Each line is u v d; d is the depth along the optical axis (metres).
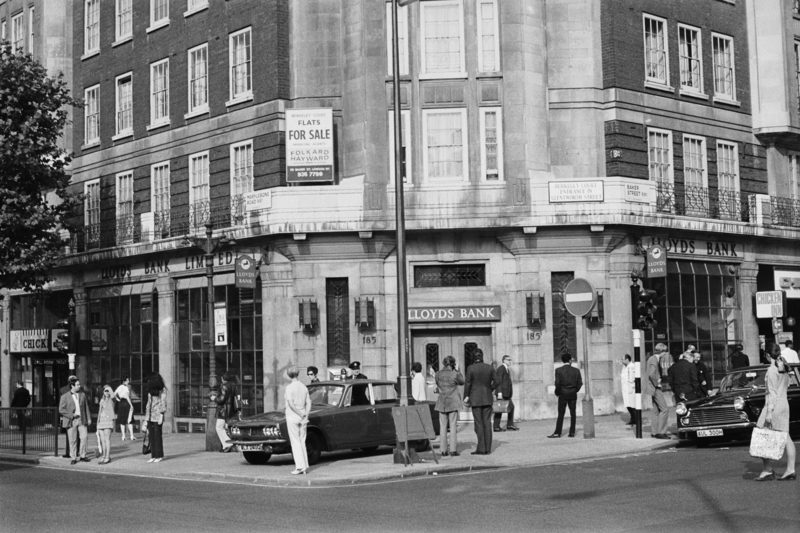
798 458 18.91
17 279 33.91
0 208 33.56
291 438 19.25
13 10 44.28
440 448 22.16
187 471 20.77
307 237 30.48
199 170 35.19
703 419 22.27
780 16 36.34
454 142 30.83
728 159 35.53
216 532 12.53
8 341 43.34
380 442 21.94
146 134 37.31
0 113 33.62
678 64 34.06
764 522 11.97
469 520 12.88
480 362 21.81
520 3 30.91
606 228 30.36
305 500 15.66
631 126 32.25
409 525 12.62
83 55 40.47
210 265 26.42
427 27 31.12
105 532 12.76
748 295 34.91
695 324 33.12
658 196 32.38
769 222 35.38
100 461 24.02
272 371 31.11
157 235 35.69
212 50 34.75
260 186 32.59
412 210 30.25
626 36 32.44
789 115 36.34
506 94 30.69
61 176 35.09
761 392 22.12
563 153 31.77
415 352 30.81
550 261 30.59
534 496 15.02
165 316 35.31
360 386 22.12
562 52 31.98
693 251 33.19
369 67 30.92
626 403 27.19
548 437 24.67
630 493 14.88
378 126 30.70
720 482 15.71
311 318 30.45
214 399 26.08
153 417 23.33
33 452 27.56
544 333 30.39
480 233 30.64
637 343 23.67
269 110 32.44
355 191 30.48
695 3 34.81
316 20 32.41
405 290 20.83
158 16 37.38
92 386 38.75
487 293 30.56
